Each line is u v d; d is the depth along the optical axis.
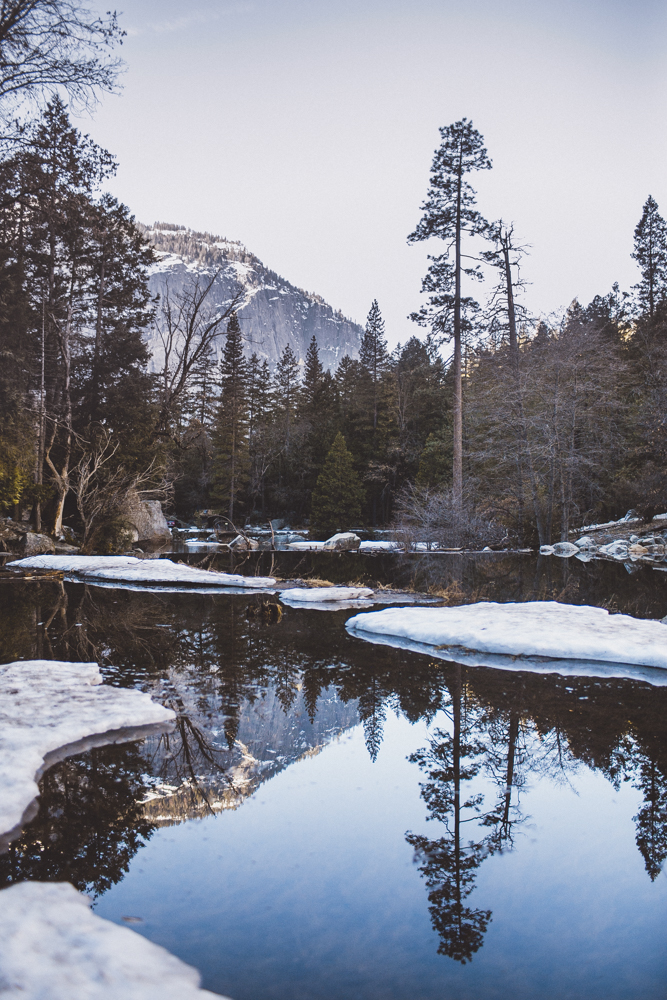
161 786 3.14
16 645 6.61
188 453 47.56
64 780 3.18
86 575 14.01
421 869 2.39
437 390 47.12
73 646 6.58
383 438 50.34
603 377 24.38
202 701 4.66
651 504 26.48
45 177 15.07
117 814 2.83
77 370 28.12
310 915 2.06
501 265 27.58
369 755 3.62
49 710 4.09
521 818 2.84
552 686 5.10
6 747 3.42
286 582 12.82
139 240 29.80
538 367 24.78
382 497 48.66
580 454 25.12
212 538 35.62
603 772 3.38
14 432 21.56
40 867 2.34
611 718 4.29
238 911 2.07
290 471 54.06
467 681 5.24
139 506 23.70
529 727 4.12
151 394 28.47
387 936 1.95
